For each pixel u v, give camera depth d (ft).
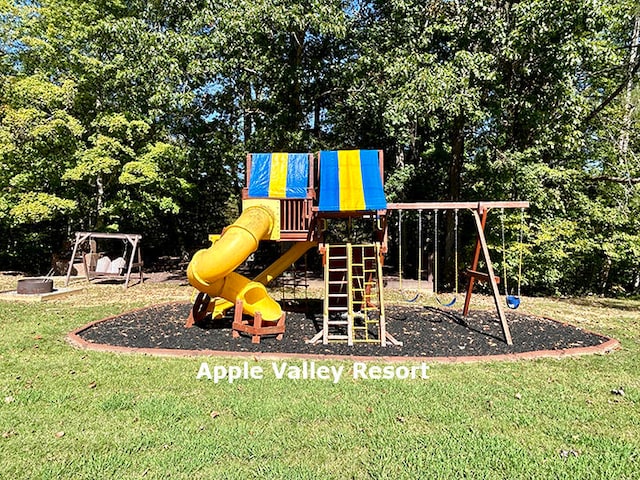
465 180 51.03
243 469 10.66
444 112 40.19
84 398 14.97
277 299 37.04
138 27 44.32
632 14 40.14
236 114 49.39
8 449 11.62
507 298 25.53
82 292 40.88
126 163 49.01
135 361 19.17
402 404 14.51
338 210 23.99
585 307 37.32
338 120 53.83
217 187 73.00
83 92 49.26
